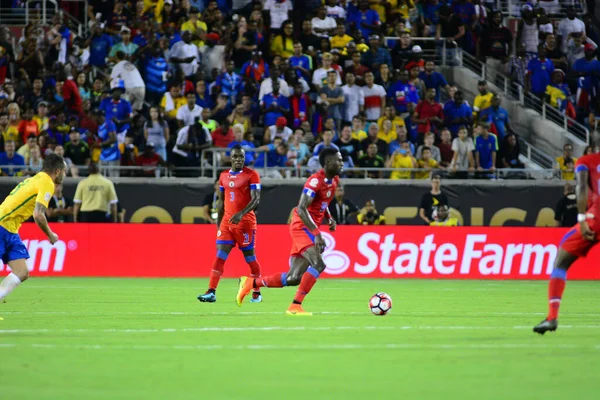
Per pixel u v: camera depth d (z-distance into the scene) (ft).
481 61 331.16
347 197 263.90
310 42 303.89
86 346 92.73
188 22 298.56
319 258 130.93
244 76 289.33
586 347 93.30
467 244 244.01
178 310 139.95
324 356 85.97
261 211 262.26
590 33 346.95
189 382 70.90
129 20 305.12
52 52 294.46
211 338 100.42
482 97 296.92
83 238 239.71
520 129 319.88
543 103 315.99
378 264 242.99
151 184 260.42
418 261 243.40
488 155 279.28
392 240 243.60
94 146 268.00
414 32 330.75
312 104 290.35
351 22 313.12
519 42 332.39
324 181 129.90
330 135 265.95
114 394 65.57
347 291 192.03
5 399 63.36
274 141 269.23
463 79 324.60
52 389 67.56
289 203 262.26
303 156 269.85
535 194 270.46
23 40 299.17
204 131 266.98
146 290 189.16
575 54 332.80
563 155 306.35
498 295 182.80
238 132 264.93
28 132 269.03
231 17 322.55
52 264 238.68
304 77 292.20
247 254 155.53
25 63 292.81
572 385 70.33
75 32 323.98
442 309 146.41
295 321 121.49
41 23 317.83
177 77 283.79
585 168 99.45
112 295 173.88
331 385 69.87
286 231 242.99
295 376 74.08
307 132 276.41
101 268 239.91
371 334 105.19
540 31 333.42
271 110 280.31
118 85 277.23
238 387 68.80
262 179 261.85
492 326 116.26
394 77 296.71
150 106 288.71
